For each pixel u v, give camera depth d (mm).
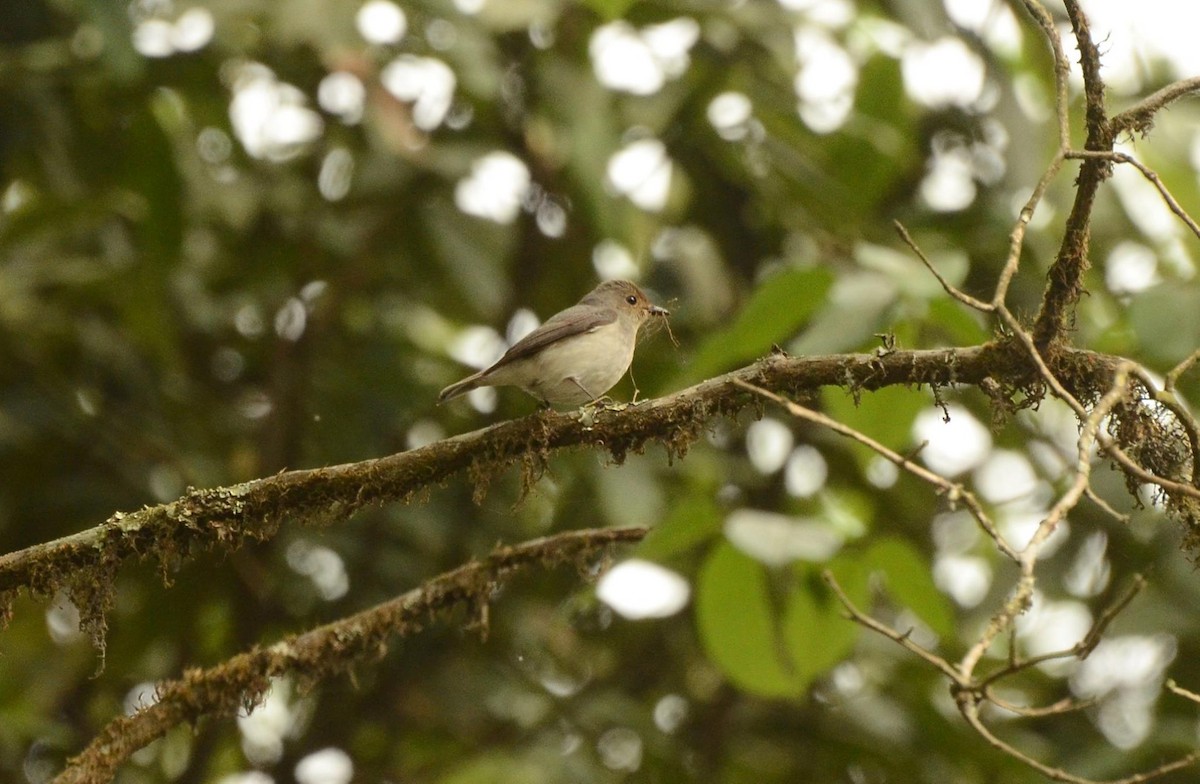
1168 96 6391
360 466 7043
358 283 12406
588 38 11742
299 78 12430
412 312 12797
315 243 12430
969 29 11062
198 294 12250
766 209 12156
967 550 12711
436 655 12055
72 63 11430
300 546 12117
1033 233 11492
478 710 11656
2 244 11477
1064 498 5070
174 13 10766
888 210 12820
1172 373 6262
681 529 7656
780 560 7332
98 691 12148
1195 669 11016
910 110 12336
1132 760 10078
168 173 11172
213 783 12648
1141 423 6609
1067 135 6113
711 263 11359
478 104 12383
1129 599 4984
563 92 10898
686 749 11875
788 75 12227
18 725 10477
